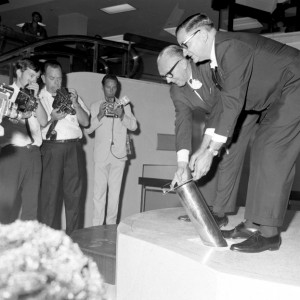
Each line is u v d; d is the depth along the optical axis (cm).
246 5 685
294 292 139
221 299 148
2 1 1022
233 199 236
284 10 662
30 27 747
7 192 326
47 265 54
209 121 228
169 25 1080
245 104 194
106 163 443
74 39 493
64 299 53
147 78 642
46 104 388
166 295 173
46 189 378
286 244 195
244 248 177
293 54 186
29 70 320
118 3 955
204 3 922
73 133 386
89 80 487
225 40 178
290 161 182
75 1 955
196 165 184
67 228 390
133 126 457
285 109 182
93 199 459
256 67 182
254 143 190
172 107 557
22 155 328
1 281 50
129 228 212
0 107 162
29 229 60
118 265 201
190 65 230
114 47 556
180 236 199
